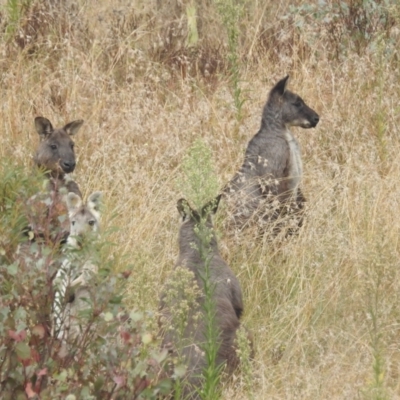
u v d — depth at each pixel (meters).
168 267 31.92
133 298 27.62
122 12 49.66
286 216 35.00
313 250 33.00
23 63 45.75
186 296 26.61
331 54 47.34
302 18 48.28
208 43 50.03
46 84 43.38
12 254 22.92
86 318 22.48
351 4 48.56
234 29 42.66
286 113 39.84
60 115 42.34
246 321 30.69
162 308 28.34
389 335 29.27
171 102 44.53
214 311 26.38
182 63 46.00
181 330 25.50
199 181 26.27
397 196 34.97
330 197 35.34
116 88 45.22
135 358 22.03
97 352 21.95
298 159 39.84
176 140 38.50
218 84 45.16
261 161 38.94
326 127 41.62
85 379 21.64
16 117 41.03
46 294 22.20
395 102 42.31
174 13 51.75
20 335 20.73
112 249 32.12
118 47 47.62
